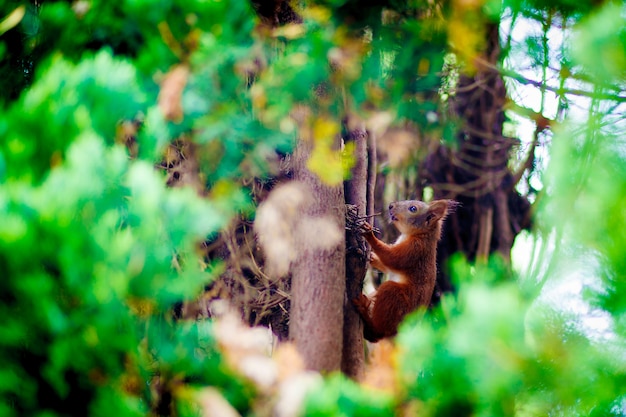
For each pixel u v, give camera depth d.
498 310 4.65
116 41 7.39
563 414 5.02
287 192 8.61
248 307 9.08
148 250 5.29
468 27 7.45
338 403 5.50
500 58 9.61
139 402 6.17
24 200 5.12
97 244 5.19
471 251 12.86
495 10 7.32
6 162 5.50
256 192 9.38
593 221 5.24
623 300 5.04
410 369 5.21
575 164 5.93
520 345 4.78
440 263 13.12
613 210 5.20
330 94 8.05
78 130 5.64
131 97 5.98
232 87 7.04
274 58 7.84
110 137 6.20
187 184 8.14
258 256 9.45
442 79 9.13
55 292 5.57
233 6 6.76
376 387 5.77
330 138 8.10
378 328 10.70
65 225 5.12
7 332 5.43
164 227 5.33
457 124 9.91
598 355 4.97
